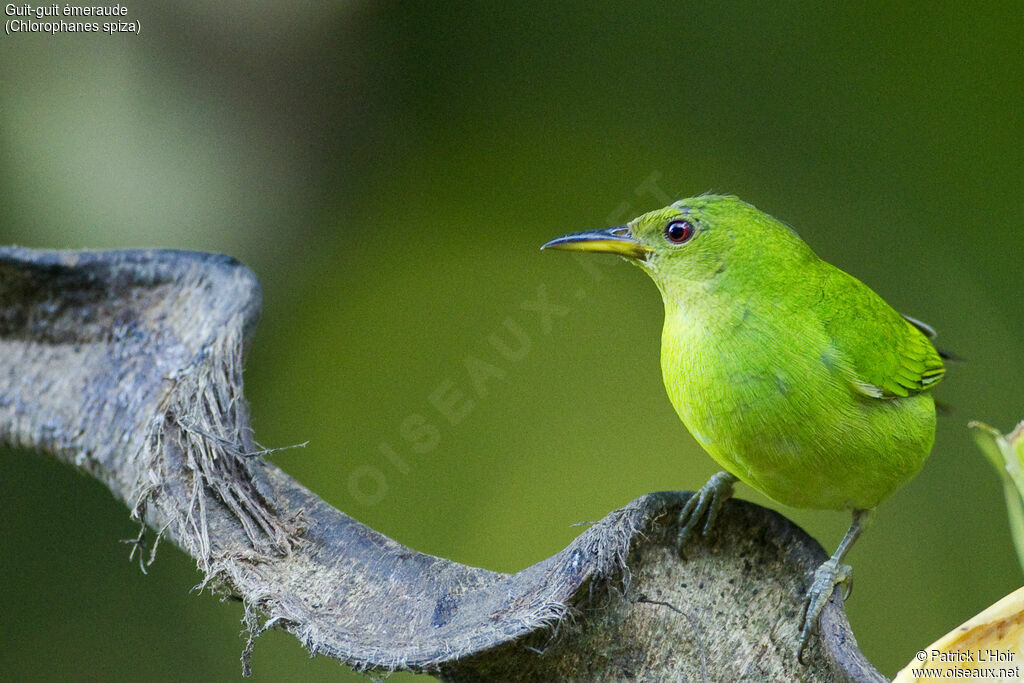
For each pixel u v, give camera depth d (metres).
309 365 12.09
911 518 11.27
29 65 11.43
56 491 10.44
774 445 6.25
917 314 12.12
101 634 10.05
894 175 12.73
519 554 11.04
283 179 12.39
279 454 11.59
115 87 11.62
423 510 11.26
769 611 5.66
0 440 6.77
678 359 6.55
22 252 7.02
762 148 12.98
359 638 5.44
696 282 6.52
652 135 13.09
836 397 6.15
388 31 12.95
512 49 13.39
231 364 6.58
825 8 13.16
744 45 13.27
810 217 12.62
